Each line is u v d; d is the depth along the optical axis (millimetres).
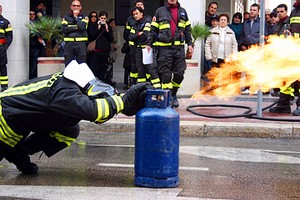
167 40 9953
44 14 15055
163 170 5312
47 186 5422
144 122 5262
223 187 5465
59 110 5164
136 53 12148
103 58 14078
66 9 17219
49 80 5289
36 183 5539
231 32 12945
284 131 8562
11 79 13508
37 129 5488
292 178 5898
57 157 6918
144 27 12000
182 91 13117
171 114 5273
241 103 11766
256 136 8625
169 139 5285
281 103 10094
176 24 10008
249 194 5223
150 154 5293
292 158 6980
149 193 5160
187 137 8688
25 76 13805
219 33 12945
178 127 5367
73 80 5223
